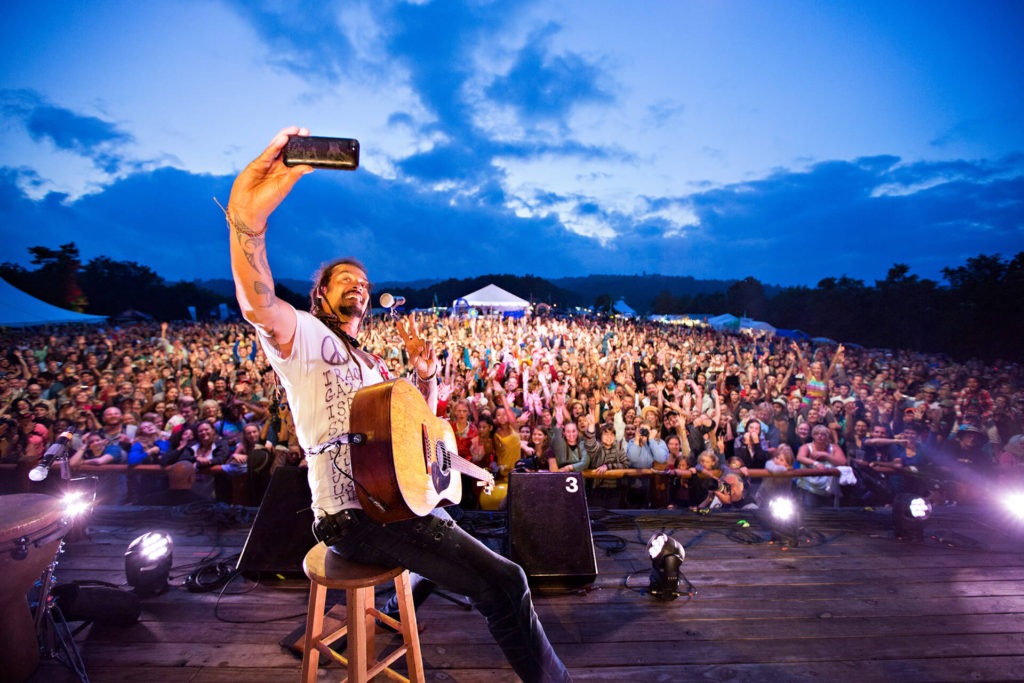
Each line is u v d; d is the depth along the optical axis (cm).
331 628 263
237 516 419
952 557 368
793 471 505
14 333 1805
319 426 148
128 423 584
